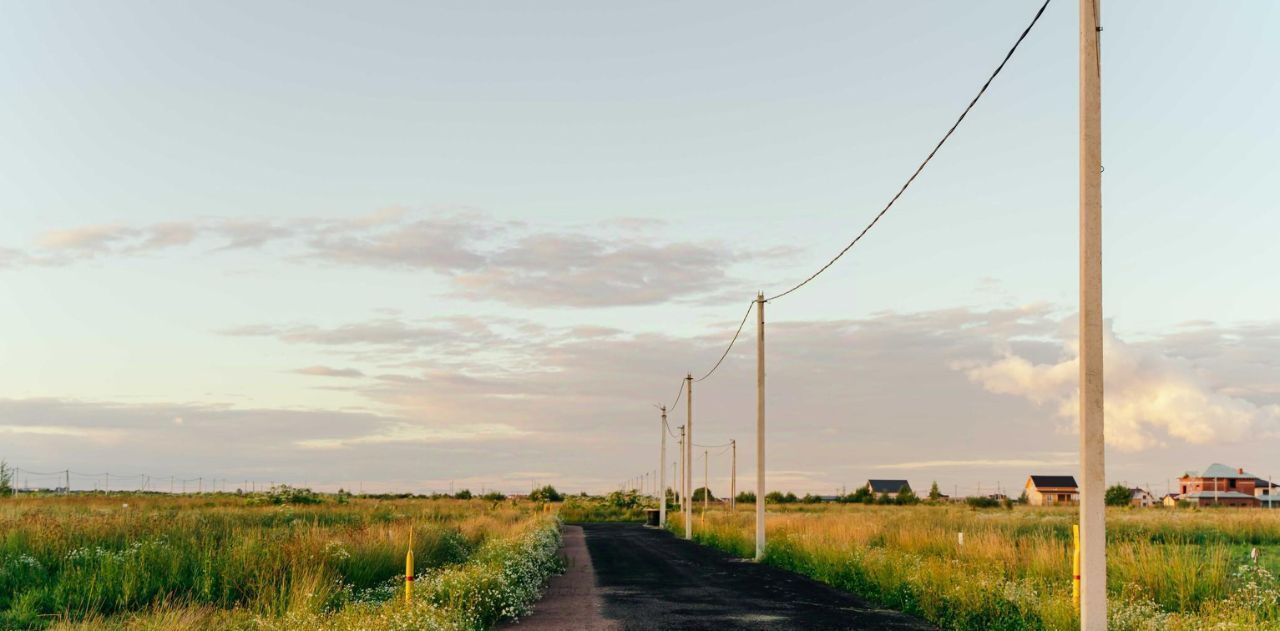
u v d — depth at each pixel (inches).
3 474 2170.3
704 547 1600.6
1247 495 4830.2
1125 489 5123.0
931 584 685.9
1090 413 449.1
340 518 1620.3
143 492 3299.7
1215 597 621.0
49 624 549.6
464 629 524.4
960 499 5147.6
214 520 1215.6
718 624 617.3
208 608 586.2
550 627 597.0
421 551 952.3
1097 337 452.1
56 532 791.7
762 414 1338.6
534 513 2667.3
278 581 689.0
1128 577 697.0
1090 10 465.4
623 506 3988.7
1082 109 461.7
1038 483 5812.0
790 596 792.3
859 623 625.9
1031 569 818.2
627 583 905.5
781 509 3735.2
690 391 2113.7
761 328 1364.4
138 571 673.6
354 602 657.6
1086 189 457.1
